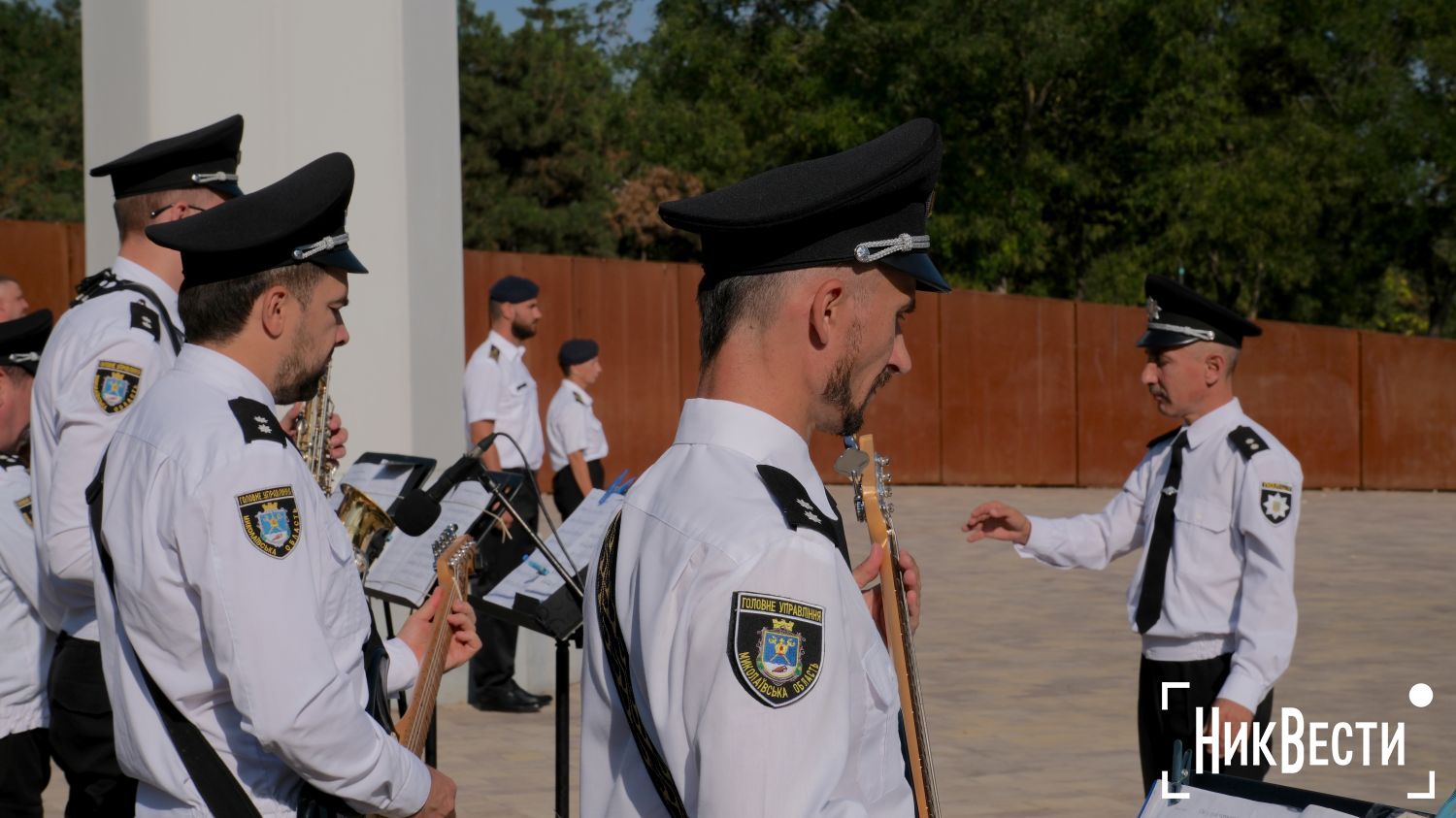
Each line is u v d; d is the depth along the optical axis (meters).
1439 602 11.71
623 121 38.50
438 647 3.06
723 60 31.64
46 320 4.32
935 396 22.38
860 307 1.91
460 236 7.35
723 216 1.89
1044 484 22.94
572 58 44.81
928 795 2.23
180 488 2.51
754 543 1.75
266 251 2.69
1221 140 32.31
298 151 6.79
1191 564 4.18
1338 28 32.56
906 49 28.69
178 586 2.53
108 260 6.79
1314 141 31.48
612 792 1.92
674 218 1.93
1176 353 4.24
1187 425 4.31
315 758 2.50
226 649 2.47
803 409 1.92
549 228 37.38
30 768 4.16
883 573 2.30
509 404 7.84
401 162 7.03
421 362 7.13
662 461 1.96
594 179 38.91
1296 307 36.44
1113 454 23.28
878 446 22.05
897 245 1.91
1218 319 4.23
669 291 21.30
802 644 1.71
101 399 3.53
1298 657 9.29
